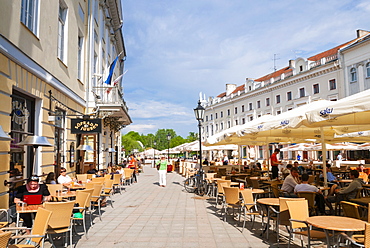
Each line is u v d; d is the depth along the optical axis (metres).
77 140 15.66
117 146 32.94
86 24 16.73
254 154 49.56
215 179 12.97
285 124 8.02
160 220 8.83
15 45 7.82
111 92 17.89
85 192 7.48
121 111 18.78
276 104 44.31
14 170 8.39
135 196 13.96
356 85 31.27
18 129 8.71
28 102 9.45
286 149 27.25
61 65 12.11
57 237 7.01
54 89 11.35
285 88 42.38
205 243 6.53
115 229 7.80
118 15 26.89
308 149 24.14
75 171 14.85
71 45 13.62
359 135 13.84
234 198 8.35
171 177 25.89
